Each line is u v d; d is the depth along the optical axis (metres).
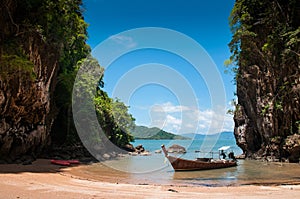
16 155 20.23
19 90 18.77
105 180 14.84
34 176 13.90
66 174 16.53
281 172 19.89
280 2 28.44
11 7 19.20
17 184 11.16
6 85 17.80
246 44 31.50
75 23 27.36
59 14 23.45
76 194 9.80
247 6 30.45
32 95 20.17
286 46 26.25
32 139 21.86
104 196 9.62
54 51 23.75
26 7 20.28
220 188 12.26
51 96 25.73
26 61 18.77
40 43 21.02
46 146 25.89
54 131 30.06
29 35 19.97
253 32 30.50
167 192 10.87
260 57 31.69
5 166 16.89
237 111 40.09
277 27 27.58
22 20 20.20
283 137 29.28
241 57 33.12
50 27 22.73
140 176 17.17
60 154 27.20
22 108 19.77
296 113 27.45
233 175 18.16
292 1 27.14
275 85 29.72
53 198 8.94
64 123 30.53
